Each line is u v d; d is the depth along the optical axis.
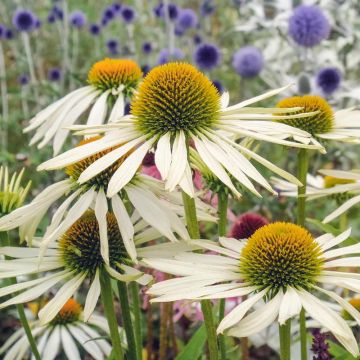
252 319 0.41
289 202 0.78
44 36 1.54
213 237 0.75
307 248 0.45
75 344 0.59
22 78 1.13
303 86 0.90
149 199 0.47
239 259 0.46
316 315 0.41
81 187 0.48
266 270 0.45
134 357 0.50
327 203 0.83
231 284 0.45
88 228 0.48
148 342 0.61
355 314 0.42
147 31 1.43
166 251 0.47
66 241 0.48
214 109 0.48
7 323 0.64
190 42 1.30
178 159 0.45
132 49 1.29
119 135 0.47
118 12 1.45
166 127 0.47
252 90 1.12
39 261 0.45
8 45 1.49
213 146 0.46
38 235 0.63
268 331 0.62
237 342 0.64
